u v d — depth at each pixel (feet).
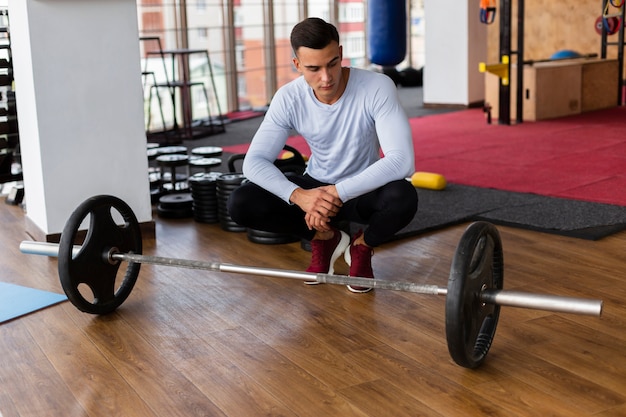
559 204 10.75
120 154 9.87
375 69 28.55
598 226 9.56
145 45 21.09
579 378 5.78
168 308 7.54
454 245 9.29
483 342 6.12
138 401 5.67
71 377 6.11
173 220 11.09
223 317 7.26
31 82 9.32
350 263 7.73
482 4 18.06
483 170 13.47
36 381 6.06
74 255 7.12
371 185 6.92
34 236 10.15
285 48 25.05
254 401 5.61
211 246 9.64
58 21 9.24
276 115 7.44
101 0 9.47
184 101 19.74
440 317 7.07
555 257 8.65
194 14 22.16
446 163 14.30
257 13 23.98
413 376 5.91
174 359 6.38
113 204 7.31
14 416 5.53
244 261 8.98
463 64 22.41
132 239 7.59
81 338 6.88
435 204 11.13
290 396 5.66
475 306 5.69
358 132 7.32
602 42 21.17
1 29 11.46
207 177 10.98
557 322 6.84
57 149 9.48
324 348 6.48
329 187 6.98
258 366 6.19
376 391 5.69
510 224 9.95
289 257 9.05
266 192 7.56
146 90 21.33
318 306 7.43
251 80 24.21
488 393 5.60
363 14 27.94
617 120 18.44
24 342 6.83
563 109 19.61
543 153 14.75
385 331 6.79
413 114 21.90
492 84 19.53
